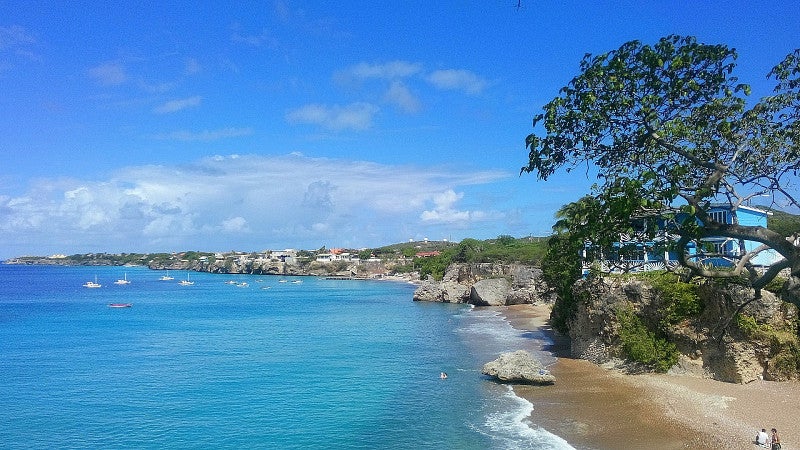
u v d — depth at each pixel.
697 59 11.41
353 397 44.06
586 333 54.53
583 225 12.61
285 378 51.47
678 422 33.81
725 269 11.84
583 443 31.50
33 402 43.38
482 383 47.38
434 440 33.28
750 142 12.38
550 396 41.59
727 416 34.03
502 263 138.75
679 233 11.52
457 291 138.38
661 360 44.66
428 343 71.38
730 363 40.09
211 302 146.25
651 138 12.02
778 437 30.31
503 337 74.56
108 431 36.25
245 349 68.69
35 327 92.38
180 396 45.09
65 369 56.47
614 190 11.56
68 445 33.72
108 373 54.34
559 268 58.53
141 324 96.75
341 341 74.62
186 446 33.44
